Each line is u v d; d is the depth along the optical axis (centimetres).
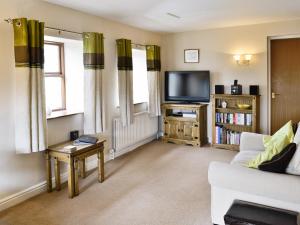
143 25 483
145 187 335
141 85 555
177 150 498
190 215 267
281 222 188
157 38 574
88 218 263
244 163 281
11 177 293
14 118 293
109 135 444
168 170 395
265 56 493
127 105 454
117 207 285
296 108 493
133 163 427
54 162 332
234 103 518
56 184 325
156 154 475
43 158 328
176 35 573
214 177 229
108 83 436
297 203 202
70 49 405
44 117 302
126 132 471
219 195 234
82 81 404
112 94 446
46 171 323
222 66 532
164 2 344
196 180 356
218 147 512
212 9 385
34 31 286
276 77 503
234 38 516
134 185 342
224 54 529
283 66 496
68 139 365
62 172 354
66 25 353
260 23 487
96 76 380
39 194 319
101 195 313
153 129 568
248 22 478
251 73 508
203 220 257
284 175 211
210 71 545
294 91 492
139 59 548
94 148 335
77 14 371
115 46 448
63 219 262
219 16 428
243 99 508
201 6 368
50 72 392
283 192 203
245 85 515
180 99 564
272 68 505
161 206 286
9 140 289
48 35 328
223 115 512
